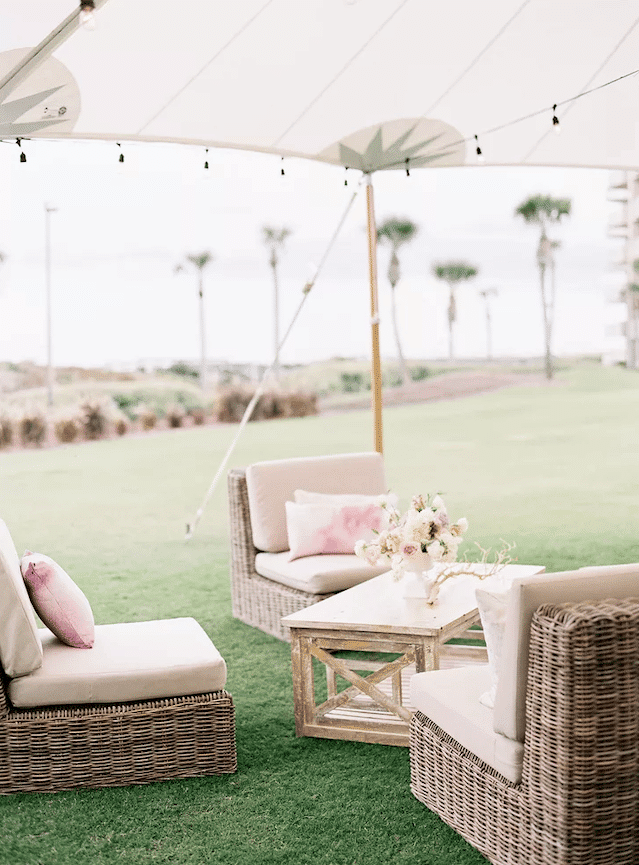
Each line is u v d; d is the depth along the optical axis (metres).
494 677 2.54
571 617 2.16
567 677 2.15
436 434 22.19
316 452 19.27
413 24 4.76
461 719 2.67
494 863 2.53
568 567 6.58
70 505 11.94
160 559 7.60
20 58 4.30
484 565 4.48
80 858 2.70
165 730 3.20
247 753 3.46
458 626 3.60
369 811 2.93
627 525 8.27
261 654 4.72
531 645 2.29
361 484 5.65
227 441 22.11
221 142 5.72
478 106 5.66
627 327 33.72
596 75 5.39
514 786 2.42
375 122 5.71
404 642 3.47
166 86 4.92
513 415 26.55
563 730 2.18
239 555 5.39
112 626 3.80
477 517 9.33
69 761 3.14
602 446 18.20
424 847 2.68
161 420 26.14
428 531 3.79
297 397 28.89
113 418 24.28
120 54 4.54
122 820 2.93
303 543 5.10
